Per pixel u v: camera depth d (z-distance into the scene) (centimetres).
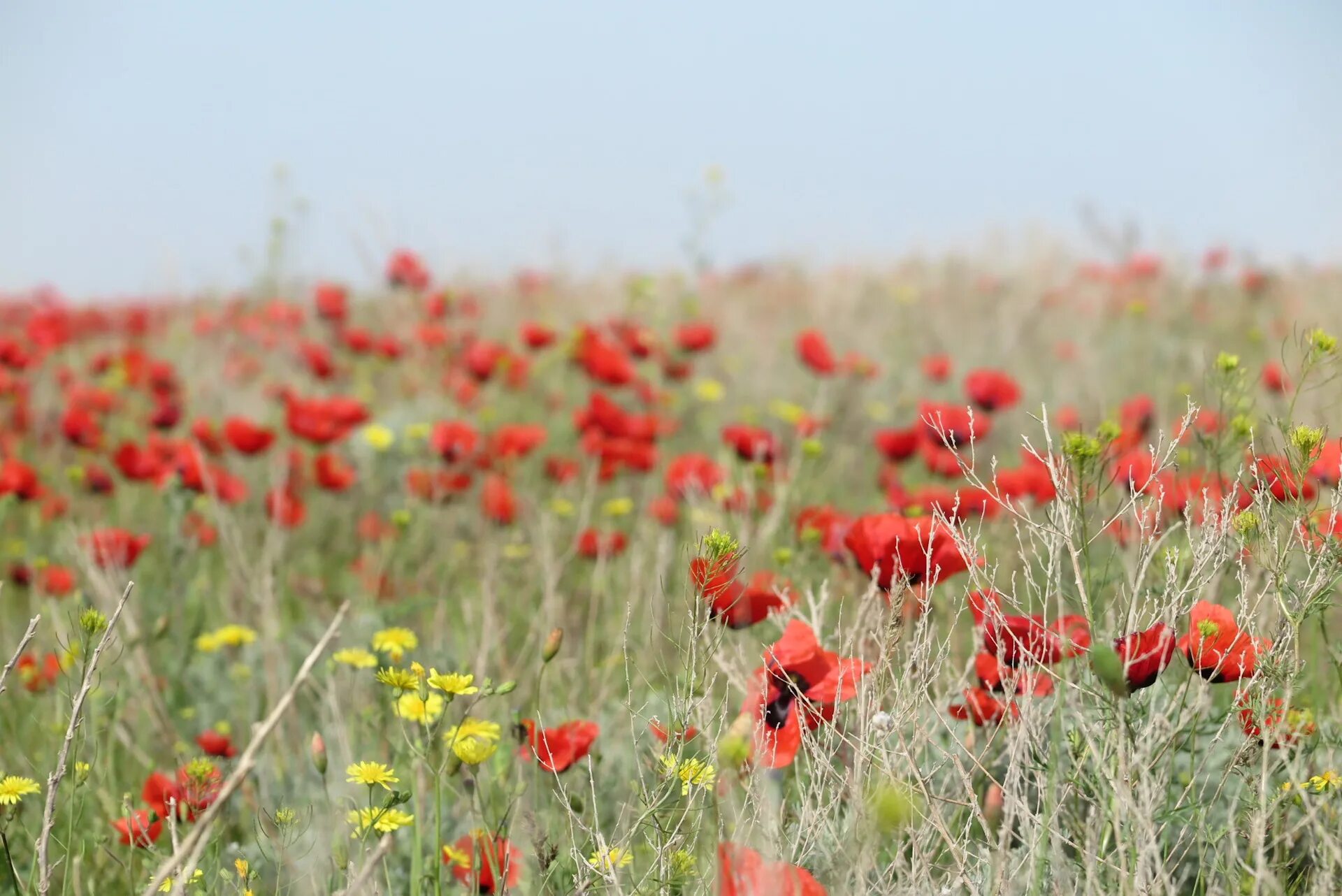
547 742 322
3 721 454
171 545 596
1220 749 348
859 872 239
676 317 1455
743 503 543
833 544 398
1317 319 1094
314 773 416
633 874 294
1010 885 261
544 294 1514
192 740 491
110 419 1088
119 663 464
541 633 482
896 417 1109
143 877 327
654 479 818
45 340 1172
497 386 1097
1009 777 277
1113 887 263
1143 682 266
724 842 239
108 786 396
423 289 1082
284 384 1120
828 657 298
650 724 312
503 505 685
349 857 312
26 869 367
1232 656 279
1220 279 1433
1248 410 395
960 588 434
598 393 790
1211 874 277
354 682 428
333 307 1168
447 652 492
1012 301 1475
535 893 315
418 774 344
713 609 301
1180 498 389
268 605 508
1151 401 785
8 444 920
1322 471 362
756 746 271
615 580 596
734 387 1201
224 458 867
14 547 729
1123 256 1277
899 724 276
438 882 285
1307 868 284
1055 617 363
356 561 732
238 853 353
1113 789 255
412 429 857
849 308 1494
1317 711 337
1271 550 293
